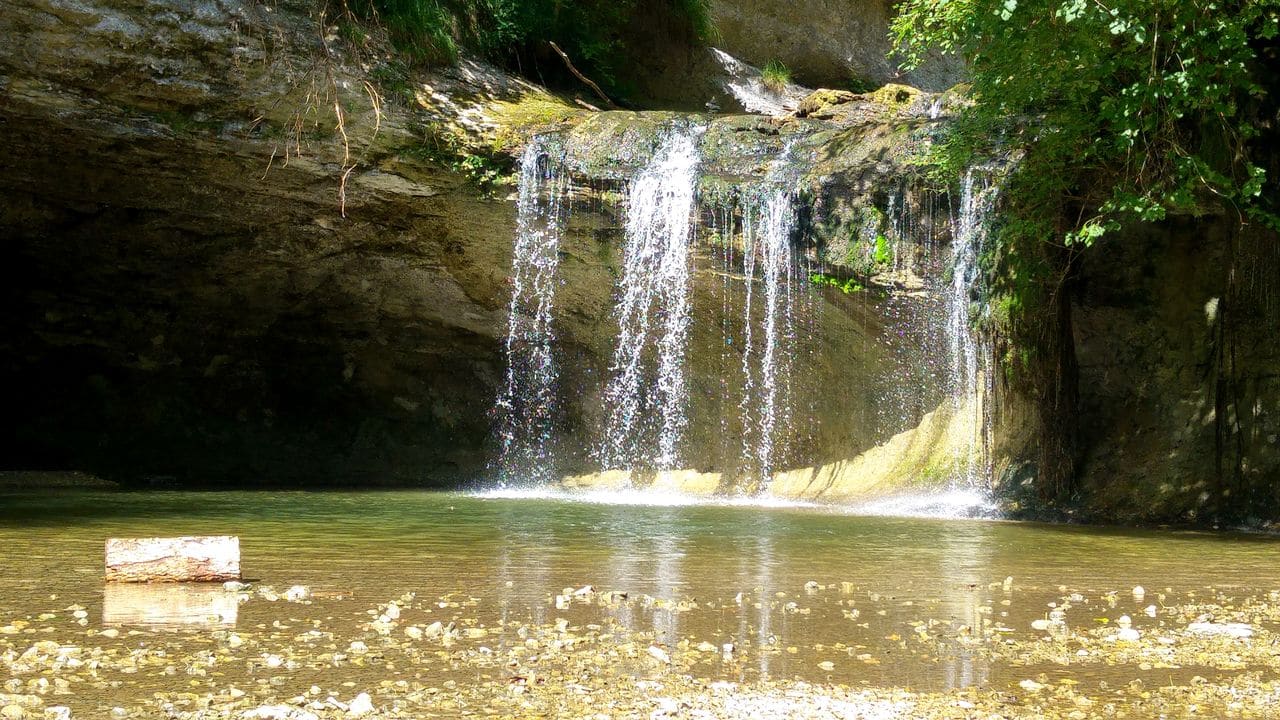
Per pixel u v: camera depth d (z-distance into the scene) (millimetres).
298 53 14383
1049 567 7727
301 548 8266
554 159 15031
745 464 16578
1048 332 12852
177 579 6266
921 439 14516
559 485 18234
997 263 12727
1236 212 12398
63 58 13508
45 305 17969
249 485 18125
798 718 3670
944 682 4168
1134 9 10359
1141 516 12500
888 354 14586
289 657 4379
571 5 18078
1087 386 13781
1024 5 10930
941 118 13430
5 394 18359
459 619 5223
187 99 14219
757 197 14055
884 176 13367
